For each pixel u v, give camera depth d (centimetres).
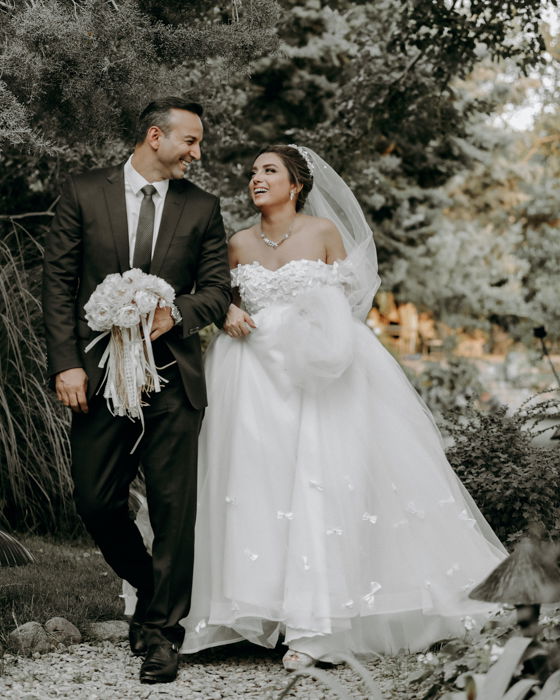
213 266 387
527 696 236
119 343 358
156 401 367
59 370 360
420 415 411
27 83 491
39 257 747
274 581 372
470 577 388
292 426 388
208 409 407
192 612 384
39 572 520
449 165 1459
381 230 1567
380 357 411
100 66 498
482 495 514
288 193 418
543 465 506
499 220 2184
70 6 523
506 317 2264
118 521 380
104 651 387
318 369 383
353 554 372
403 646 385
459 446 550
